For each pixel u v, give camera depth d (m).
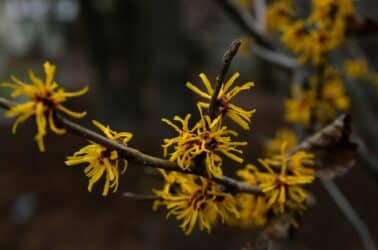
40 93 0.53
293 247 0.84
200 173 0.65
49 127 0.55
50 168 8.10
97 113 9.39
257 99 10.62
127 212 6.55
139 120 8.72
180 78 3.77
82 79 13.31
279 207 0.80
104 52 8.73
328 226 5.84
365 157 1.35
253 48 1.59
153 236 5.85
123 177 6.93
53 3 14.62
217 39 6.51
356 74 1.64
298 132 1.28
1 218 6.87
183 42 3.79
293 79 1.39
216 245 4.42
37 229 6.54
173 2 3.76
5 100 0.53
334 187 1.34
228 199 0.70
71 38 15.46
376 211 5.95
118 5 8.12
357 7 1.35
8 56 16.66
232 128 7.09
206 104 0.65
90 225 6.44
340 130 0.87
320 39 1.06
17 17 16.86
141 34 8.05
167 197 0.69
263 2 1.66
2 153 8.87
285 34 1.08
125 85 8.72
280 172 0.79
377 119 1.85
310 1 1.47
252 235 4.99
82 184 7.42
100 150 0.61
